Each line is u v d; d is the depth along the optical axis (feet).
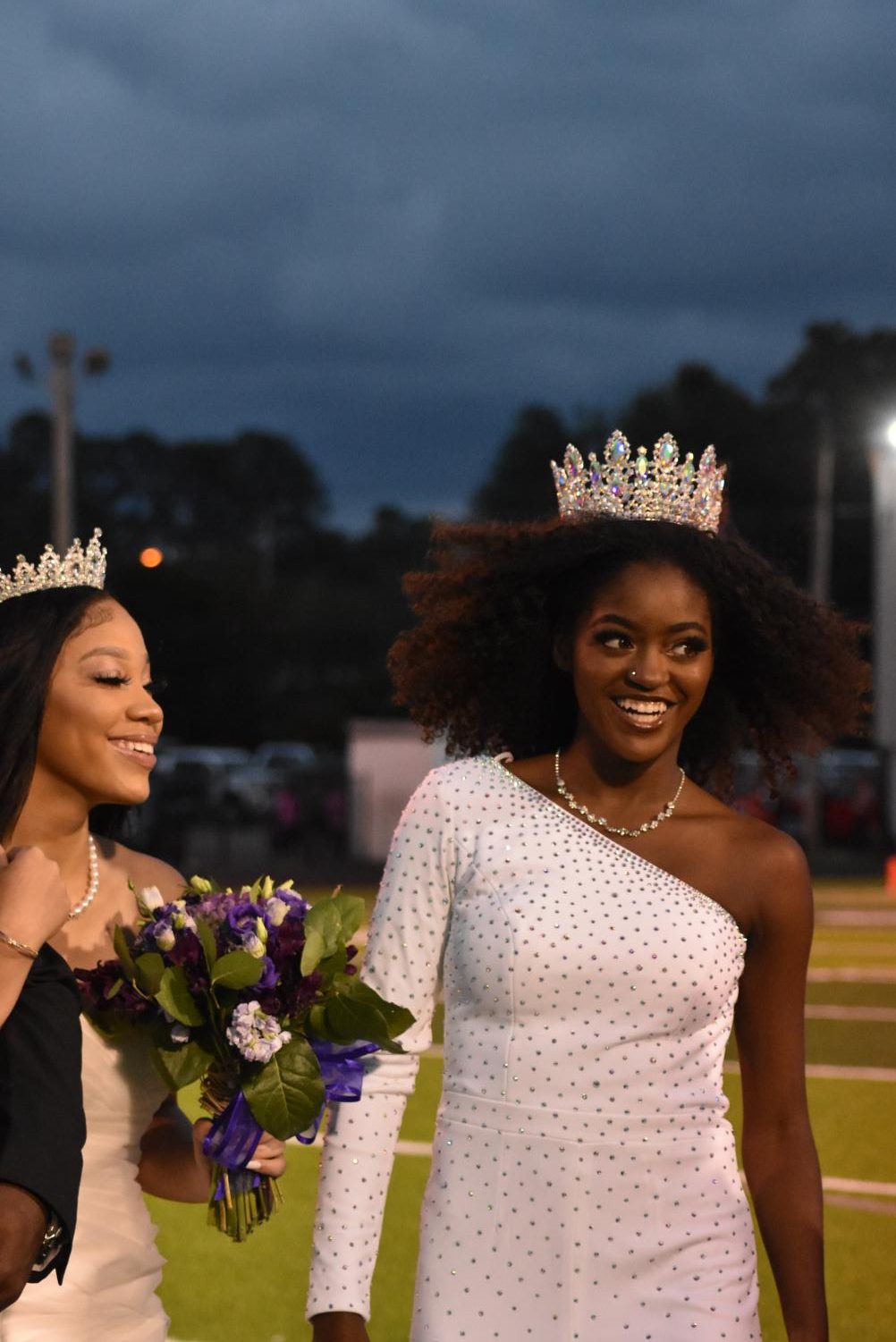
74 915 12.28
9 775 11.51
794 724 13.24
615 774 11.67
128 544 324.39
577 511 12.47
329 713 220.84
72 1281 11.57
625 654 11.47
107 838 12.94
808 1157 11.84
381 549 308.60
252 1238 24.86
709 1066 11.25
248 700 215.51
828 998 49.90
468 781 11.71
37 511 277.64
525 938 11.00
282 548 318.04
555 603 12.34
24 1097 10.11
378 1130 11.50
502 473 275.39
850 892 89.76
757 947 11.64
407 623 237.86
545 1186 10.87
